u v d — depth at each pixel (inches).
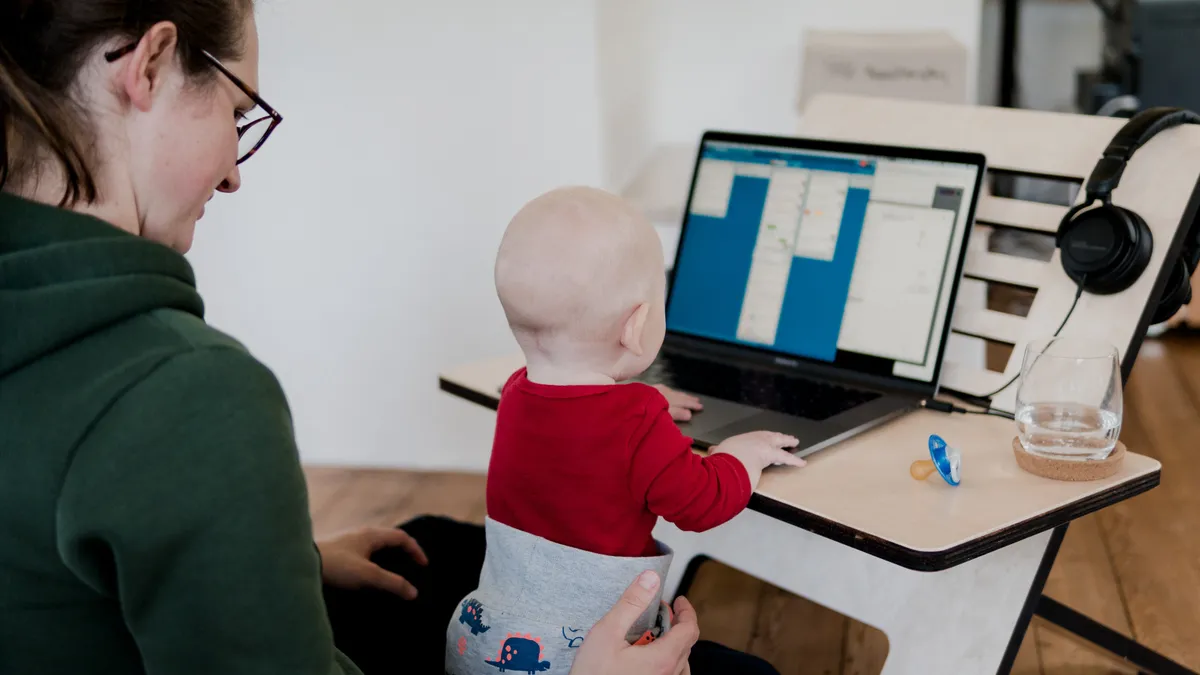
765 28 108.4
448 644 41.1
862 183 53.4
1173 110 47.3
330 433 103.4
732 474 39.8
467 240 95.0
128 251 24.7
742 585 80.9
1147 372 118.3
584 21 87.8
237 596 23.6
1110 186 46.1
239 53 28.9
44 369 23.7
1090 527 84.9
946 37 100.0
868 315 52.1
